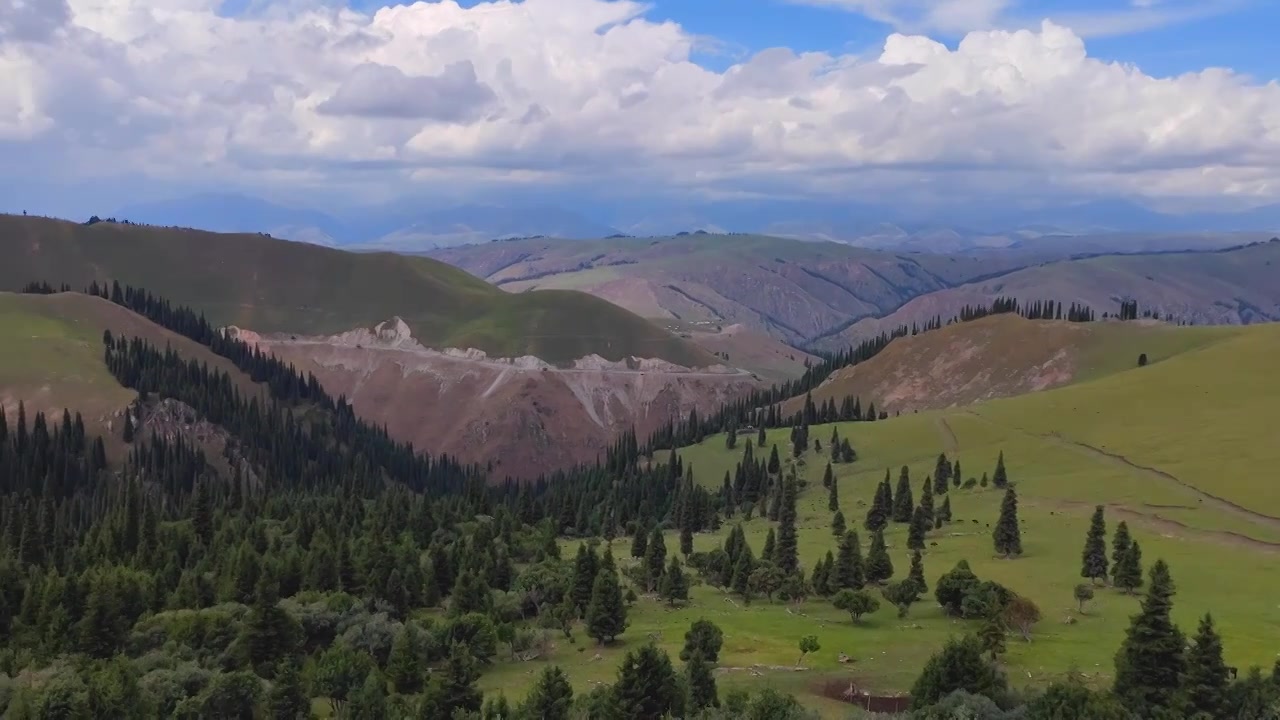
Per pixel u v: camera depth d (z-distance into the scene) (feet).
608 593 384.88
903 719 240.12
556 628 415.44
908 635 364.99
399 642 338.34
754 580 453.99
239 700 298.15
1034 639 341.21
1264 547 467.11
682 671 307.78
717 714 253.65
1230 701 246.68
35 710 279.49
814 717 247.09
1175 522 526.16
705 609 439.22
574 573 444.14
